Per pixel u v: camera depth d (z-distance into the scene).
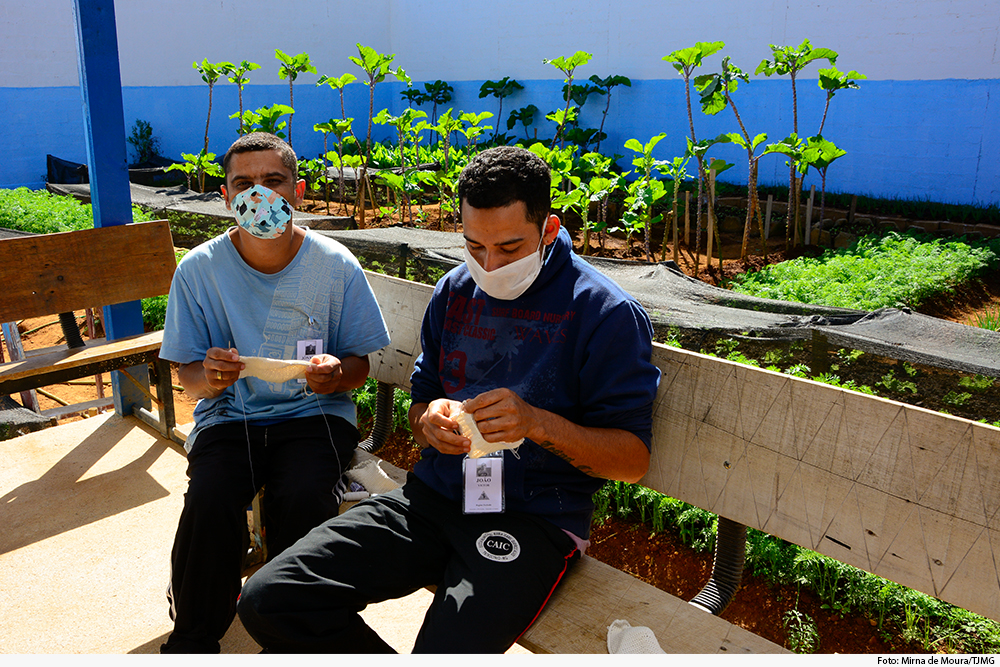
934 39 10.72
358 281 2.41
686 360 1.99
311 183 14.04
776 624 2.86
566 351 1.77
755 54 12.65
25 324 7.20
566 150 11.68
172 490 3.02
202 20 15.83
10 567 2.54
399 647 2.30
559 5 15.22
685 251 10.62
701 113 13.57
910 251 8.99
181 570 1.94
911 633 2.73
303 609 1.56
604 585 1.78
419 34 18.14
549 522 1.73
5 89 13.15
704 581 3.08
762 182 13.02
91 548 2.65
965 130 10.70
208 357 2.04
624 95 14.70
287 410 2.29
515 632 1.54
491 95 16.97
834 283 7.44
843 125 11.91
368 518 1.76
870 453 1.66
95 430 3.49
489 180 1.60
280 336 2.31
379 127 19.17
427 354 2.07
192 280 2.26
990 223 10.14
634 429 1.73
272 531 2.21
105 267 3.20
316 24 17.44
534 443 1.78
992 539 1.49
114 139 3.17
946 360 3.86
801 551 3.02
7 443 3.35
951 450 1.55
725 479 1.93
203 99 16.22
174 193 10.75
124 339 3.29
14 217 8.65
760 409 1.85
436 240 6.82
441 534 1.75
